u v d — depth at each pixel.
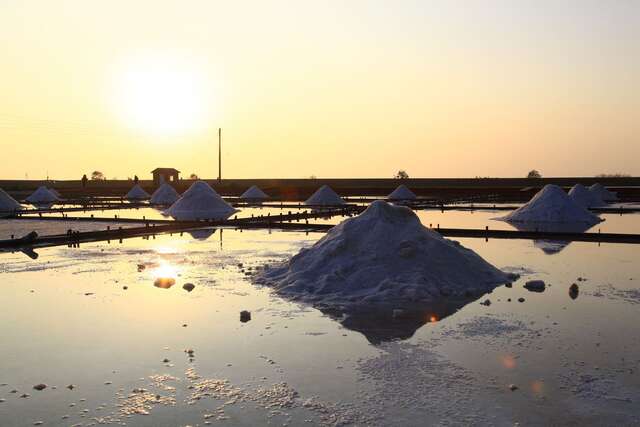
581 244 15.59
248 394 5.04
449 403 4.80
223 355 6.07
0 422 4.53
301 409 4.72
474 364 5.72
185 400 4.93
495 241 16.42
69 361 5.91
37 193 40.19
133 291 9.30
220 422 4.50
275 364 5.78
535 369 5.57
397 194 41.31
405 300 8.52
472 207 32.03
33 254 13.80
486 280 9.86
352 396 4.96
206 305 8.32
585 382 5.23
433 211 30.27
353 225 11.16
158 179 58.56
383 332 6.87
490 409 4.67
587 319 7.36
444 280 9.47
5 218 24.67
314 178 101.06
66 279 10.38
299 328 7.09
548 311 7.81
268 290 9.41
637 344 6.30
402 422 4.46
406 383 5.24
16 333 6.90
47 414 4.67
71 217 24.47
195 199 30.14
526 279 10.25
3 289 9.47
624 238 16.59
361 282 9.33
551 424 4.41
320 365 5.74
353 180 94.06
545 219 23.30
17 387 5.25
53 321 7.44
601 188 39.97
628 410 4.65
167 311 7.95
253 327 7.14
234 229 20.64
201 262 12.45
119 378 5.44
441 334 6.76
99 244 15.92
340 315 7.73
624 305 8.15
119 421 4.54
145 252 14.13
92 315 7.73
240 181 88.62
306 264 10.45
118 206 34.19
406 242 10.16
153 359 5.96
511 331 6.84
